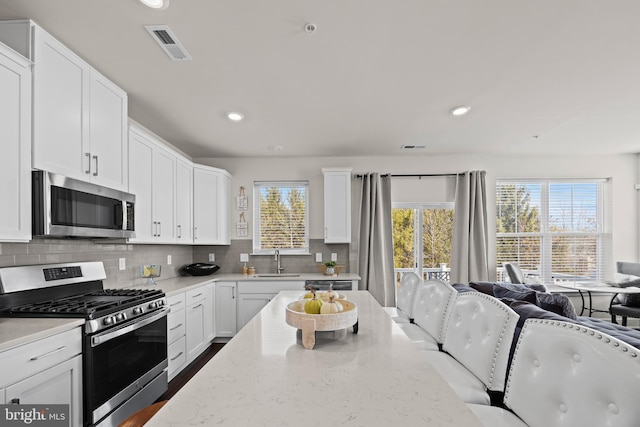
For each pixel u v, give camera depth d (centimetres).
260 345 134
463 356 162
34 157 180
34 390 154
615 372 85
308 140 412
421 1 172
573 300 493
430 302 227
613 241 494
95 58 223
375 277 473
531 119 343
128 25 189
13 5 171
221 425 75
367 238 476
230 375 104
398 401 87
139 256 346
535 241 497
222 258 486
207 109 312
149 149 309
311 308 143
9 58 166
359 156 494
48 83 189
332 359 118
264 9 177
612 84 267
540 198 495
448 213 496
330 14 182
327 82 261
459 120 346
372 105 306
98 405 188
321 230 488
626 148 457
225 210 463
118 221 251
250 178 493
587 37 204
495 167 495
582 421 90
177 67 236
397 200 498
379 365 112
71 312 184
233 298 419
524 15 183
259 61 229
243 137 399
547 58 228
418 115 331
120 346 210
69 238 247
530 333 115
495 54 223
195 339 352
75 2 170
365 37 203
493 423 117
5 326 166
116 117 254
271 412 81
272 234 492
